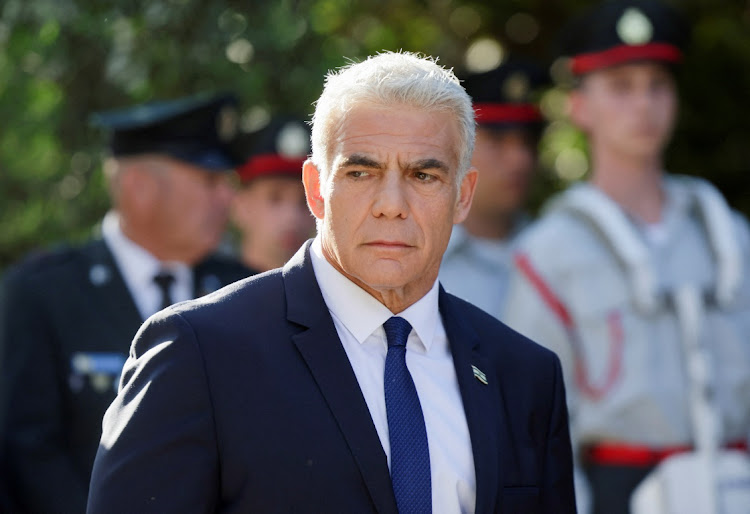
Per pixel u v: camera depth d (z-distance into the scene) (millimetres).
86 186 21328
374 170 7895
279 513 7590
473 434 8266
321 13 20797
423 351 8492
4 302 13461
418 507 7840
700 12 23297
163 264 14414
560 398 9070
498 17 24406
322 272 8391
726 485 13797
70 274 13680
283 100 20141
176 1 18500
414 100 7945
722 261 14734
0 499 12758
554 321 14555
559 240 14766
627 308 14430
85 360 13219
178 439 7590
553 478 8789
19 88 20297
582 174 25109
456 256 16984
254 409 7730
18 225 22531
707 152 24016
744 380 14500
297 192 18141
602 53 15336
